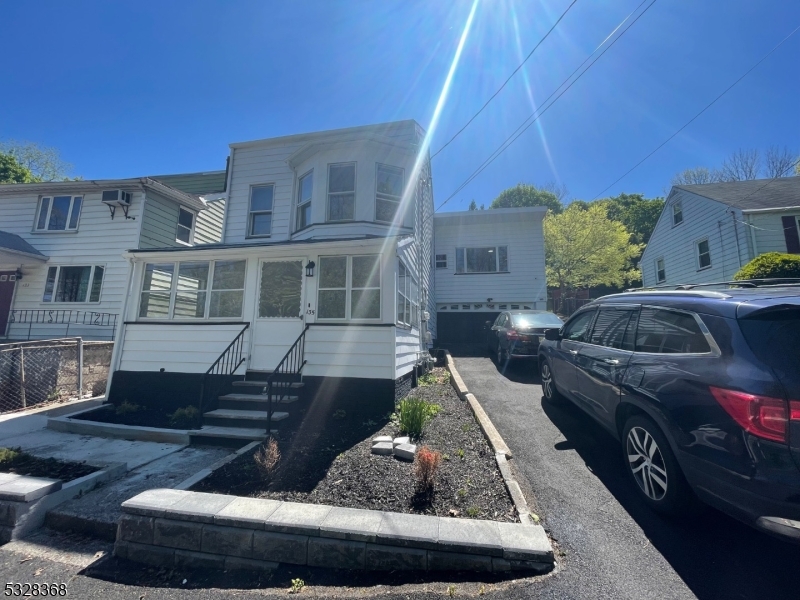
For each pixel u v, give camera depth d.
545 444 4.45
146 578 2.67
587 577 2.35
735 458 2.26
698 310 2.92
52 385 7.92
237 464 4.25
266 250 7.07
